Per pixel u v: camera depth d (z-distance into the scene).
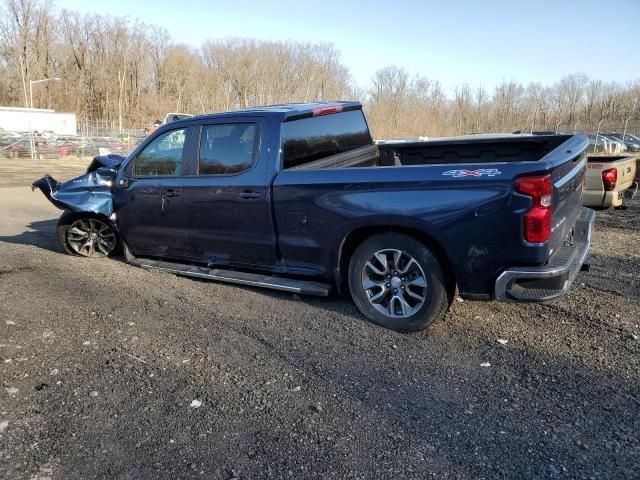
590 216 4.90
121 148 38.81
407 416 3.10
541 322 4.39
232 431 2.98
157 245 5.77
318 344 4.06
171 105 79.62
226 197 4.97
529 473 2.61
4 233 8.48
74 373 3.63
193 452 2.80
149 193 5.61
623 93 60.03
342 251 4.51
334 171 4.37
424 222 3.94
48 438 2.93
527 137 5.23
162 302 5.00
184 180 5.30
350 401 3.26
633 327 4.25
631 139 38.53
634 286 5.27
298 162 4.91
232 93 83.06
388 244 4.20
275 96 80.69
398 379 3.52
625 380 3.44
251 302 4.98
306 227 4.57
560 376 3.51
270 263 4.94
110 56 84.81
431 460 2.72
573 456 2.73
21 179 18.95
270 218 4.75
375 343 4.06
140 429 3.00
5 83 79.00
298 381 3.51
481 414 3.10
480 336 4.16
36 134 37.44
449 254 3.91
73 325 4.46
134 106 82.56
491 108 67.00
